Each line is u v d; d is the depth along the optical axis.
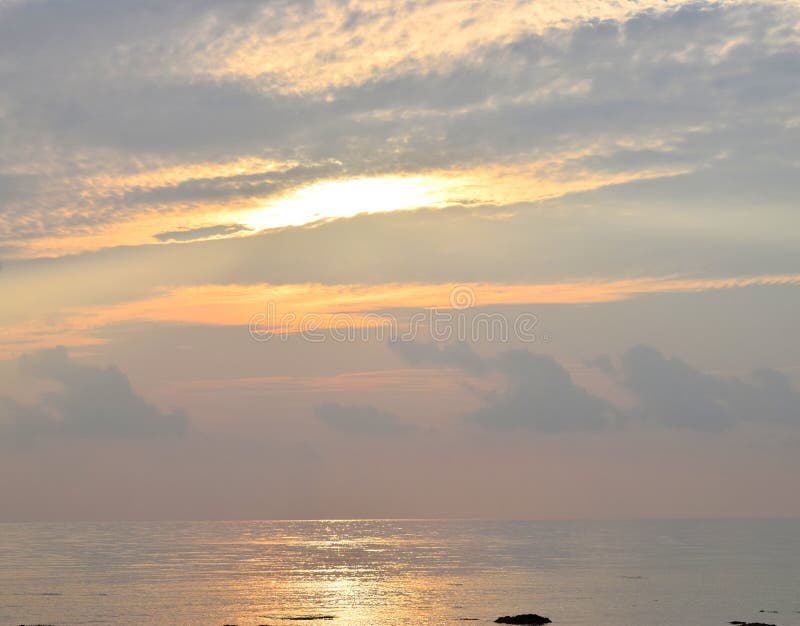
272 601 109.25
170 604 106.19
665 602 106.06
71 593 117.50
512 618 92.00
